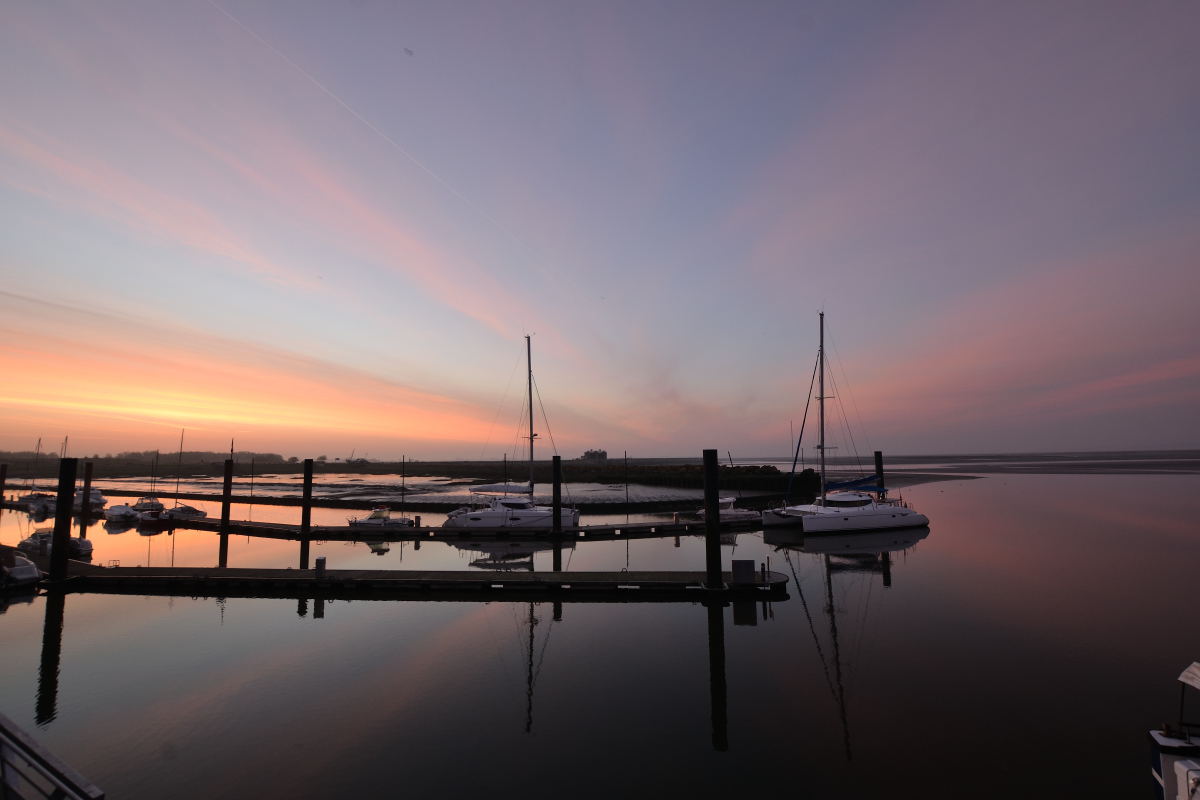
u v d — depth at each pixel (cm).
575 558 2834
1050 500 5162
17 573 2050
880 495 4022
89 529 3997
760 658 1393
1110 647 1425
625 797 831
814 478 5859
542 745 981
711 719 1073
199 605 1917
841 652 1425
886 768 900
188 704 1149
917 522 3466
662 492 6350
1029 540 3052
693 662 1373
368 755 952
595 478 9262
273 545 3259
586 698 1171
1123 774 877
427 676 1291
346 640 1544
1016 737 991
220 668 1345
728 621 1706
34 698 1185
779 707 1120
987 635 1529
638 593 1995
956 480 8406
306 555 2930
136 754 962
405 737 1012
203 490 7744
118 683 1259
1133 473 9475
